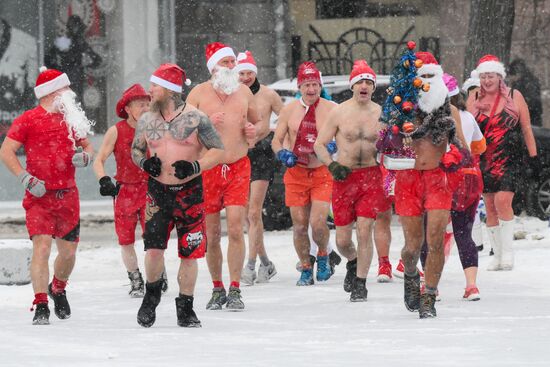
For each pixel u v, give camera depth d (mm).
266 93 26594
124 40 53188
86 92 52688
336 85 43062
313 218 26281
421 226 20125
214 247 22516
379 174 23750
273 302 23250
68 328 19234
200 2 58281
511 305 21703
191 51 58188
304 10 61969
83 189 51562
